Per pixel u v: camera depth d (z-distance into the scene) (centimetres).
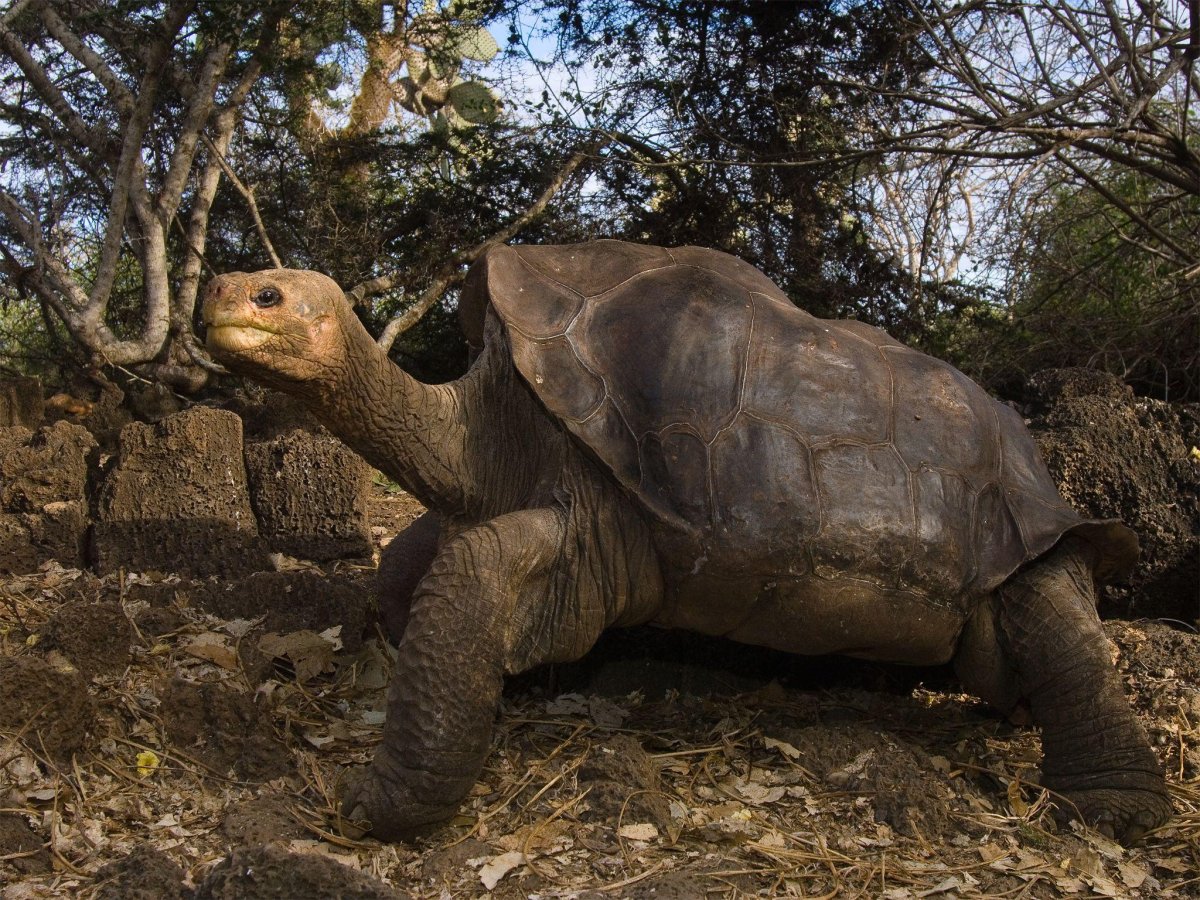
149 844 265
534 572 317
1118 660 434
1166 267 934
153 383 972
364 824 288
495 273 353
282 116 1209
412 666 290
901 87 972
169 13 851
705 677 397
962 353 1014
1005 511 346
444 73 1243
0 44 925
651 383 329
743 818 311
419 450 346
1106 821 322
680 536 315
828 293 1067
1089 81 796
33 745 305
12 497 495
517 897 269
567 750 342
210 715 329
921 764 338
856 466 323
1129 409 530
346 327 319
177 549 494
